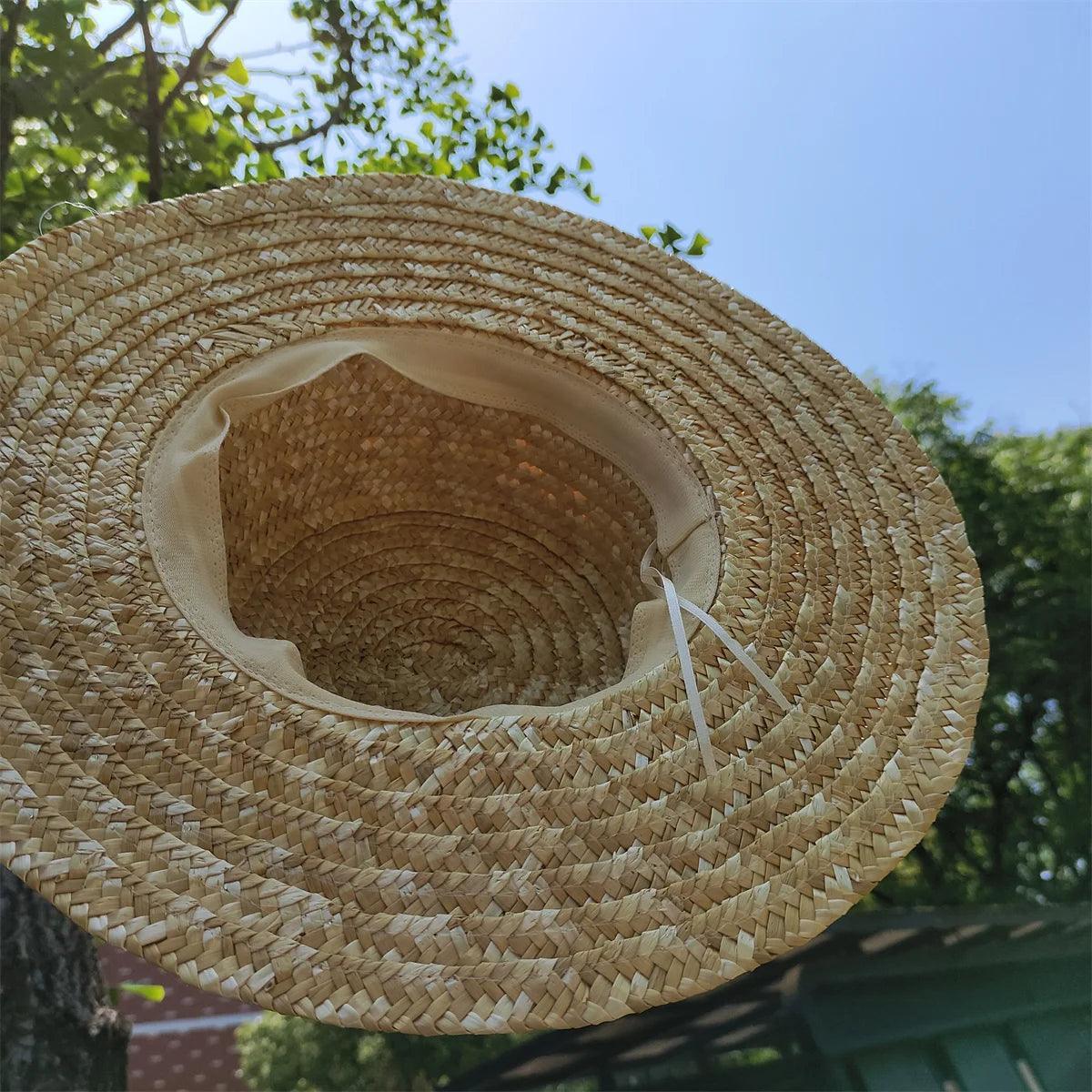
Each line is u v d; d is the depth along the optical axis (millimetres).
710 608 619
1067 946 1473
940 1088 1267
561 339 746
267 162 1360
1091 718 1998
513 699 848
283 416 726
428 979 405
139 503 538
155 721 460
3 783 399
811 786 528
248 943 394
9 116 1151
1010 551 2105
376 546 872
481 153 1536
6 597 463
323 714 500
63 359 566
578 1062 1307
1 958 994
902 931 1484
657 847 485
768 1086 1253
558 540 865
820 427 740
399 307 717
